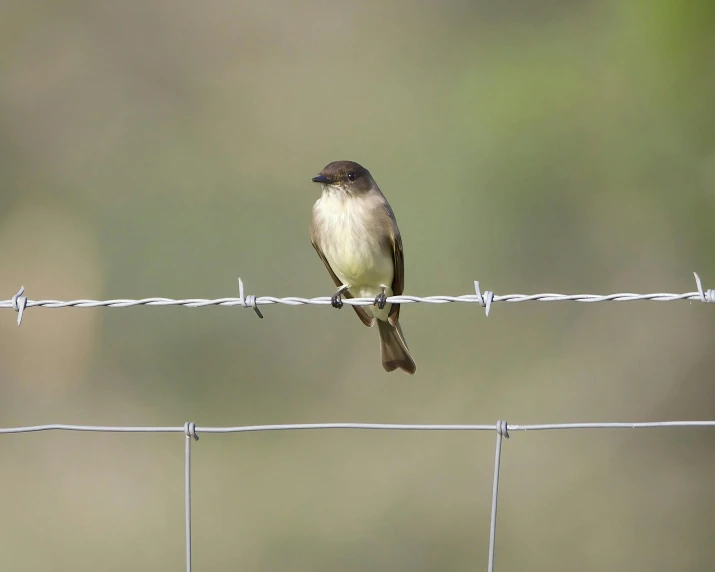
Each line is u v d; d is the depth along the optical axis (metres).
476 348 15.00
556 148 13.69
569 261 14.44
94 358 16.16
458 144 14.80
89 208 18.44
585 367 14.40
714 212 12.17
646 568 12.32
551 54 13.92
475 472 13.72
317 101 18.89
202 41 20.22
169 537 12.86
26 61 19.92
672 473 13.59
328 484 13.63
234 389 15.61
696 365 13.87
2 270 17.58
